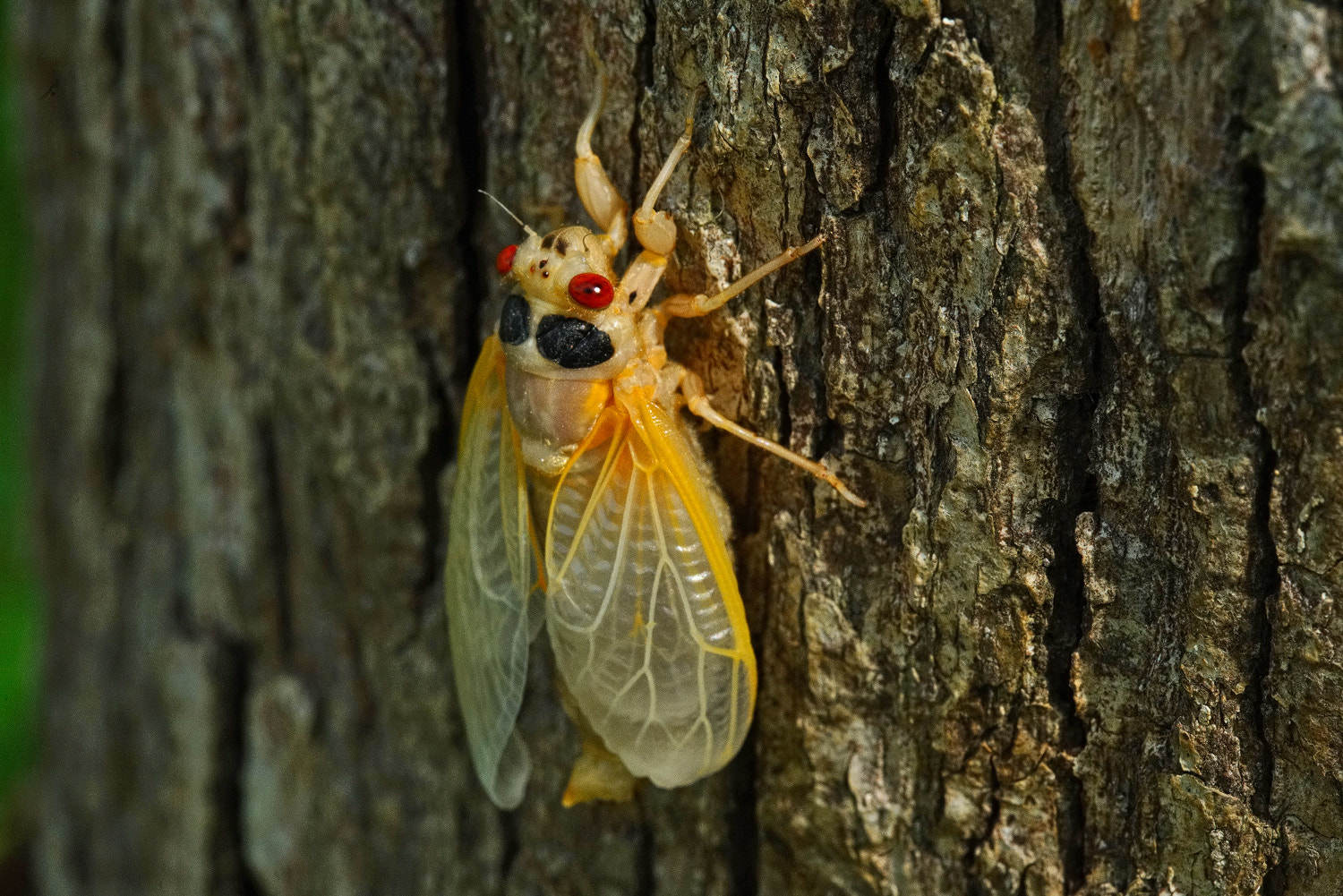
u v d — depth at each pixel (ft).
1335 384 0.81
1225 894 0.84
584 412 0.87
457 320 0.89
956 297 0.84
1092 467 0.83
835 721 0.87
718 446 0.88
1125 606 0.84
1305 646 0.82
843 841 0.87
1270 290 0.81
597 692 0.87
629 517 0.87
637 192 0.86
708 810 0.89
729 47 0.84
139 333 0.95
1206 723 0.83
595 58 0.86
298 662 0.93
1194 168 0.81
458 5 0.87
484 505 0.89
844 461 0.85
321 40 0.88
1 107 1.04
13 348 1.06
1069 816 0.85
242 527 0.93
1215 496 0.82
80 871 1.01
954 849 0.86
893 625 0.86
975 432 0.84
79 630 0.99
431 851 0.92
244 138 0.90
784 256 0.84
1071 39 0.82
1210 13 0.81
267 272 0.91
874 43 0.83
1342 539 0.82
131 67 0.92
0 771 1.04
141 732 0.97
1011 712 0.85
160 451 0.95
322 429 0.91
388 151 0.88
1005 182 0.83
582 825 0.90
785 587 0.87
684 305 0.86
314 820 0.94
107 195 0.94
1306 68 0.80
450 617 0.89
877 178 0.84
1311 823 0.83
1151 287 0.82
